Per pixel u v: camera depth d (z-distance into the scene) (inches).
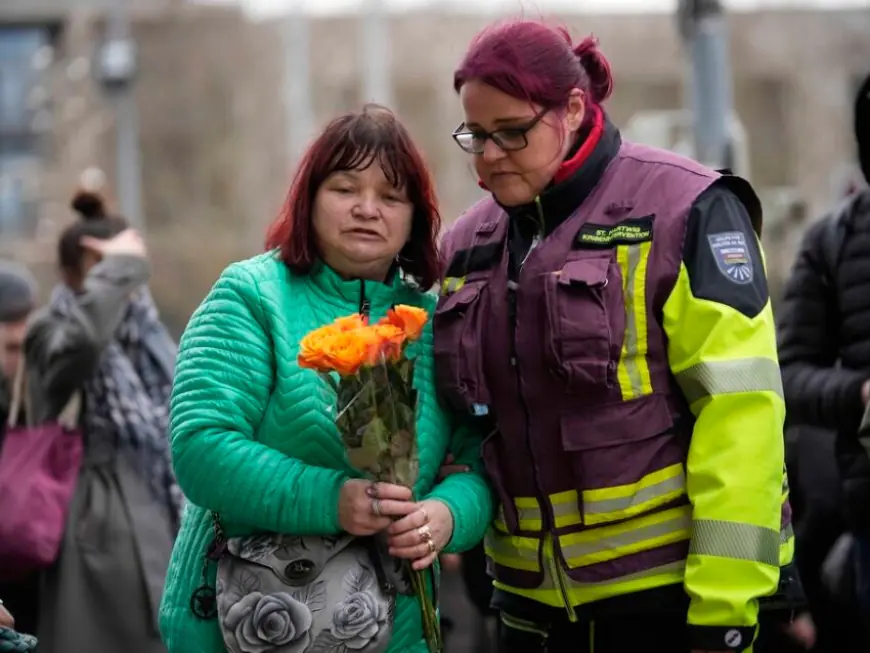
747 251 324.2
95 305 496.7
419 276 350.3
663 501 325.1
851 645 425.7
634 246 324.8
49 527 485.1
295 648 317.7
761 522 315.3
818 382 409.4
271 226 344.5
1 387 574.6
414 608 335.3
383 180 332.8
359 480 317.4
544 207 333.1
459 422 349.1
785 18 3897.6
